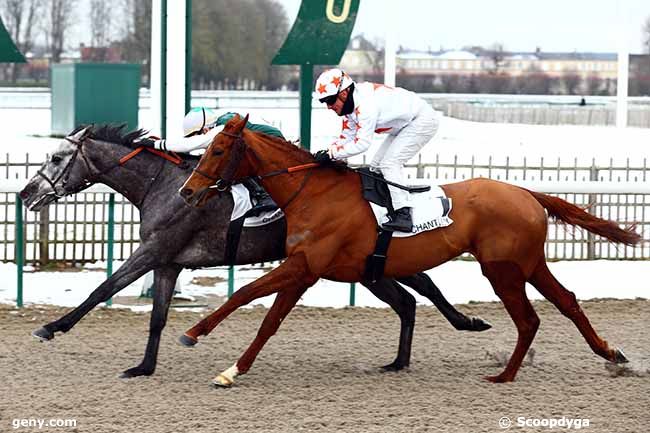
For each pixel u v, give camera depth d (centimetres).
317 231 916
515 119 4356
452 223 938
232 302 912
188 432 785
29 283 1392
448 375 981
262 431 789
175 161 986
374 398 892
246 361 928
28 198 994
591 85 6644
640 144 3306
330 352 1067
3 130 3375
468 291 1402
